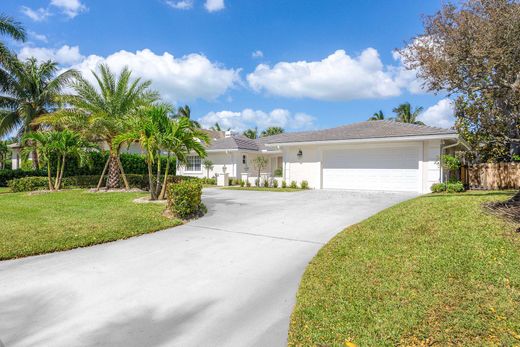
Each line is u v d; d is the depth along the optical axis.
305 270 5.34
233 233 7.99
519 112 7.67
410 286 4.40
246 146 26.53
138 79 16.91
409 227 7.30
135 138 12.52
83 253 6.40
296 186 19.56
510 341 3.11
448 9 7.86
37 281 4.93
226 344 3.28
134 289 4.64
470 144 11.18
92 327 3.59
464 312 3.66
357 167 17.62
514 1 6.90
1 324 3.65
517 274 4.46
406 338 3.28
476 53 6.93
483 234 6.20
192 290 4.62
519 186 15.27
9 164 38.25
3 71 21.55
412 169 15.91
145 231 8.06
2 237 7.14
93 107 16.05
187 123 12.03
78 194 14.97
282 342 3.32
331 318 3.73
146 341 3.32
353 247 6.28
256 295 4.46
